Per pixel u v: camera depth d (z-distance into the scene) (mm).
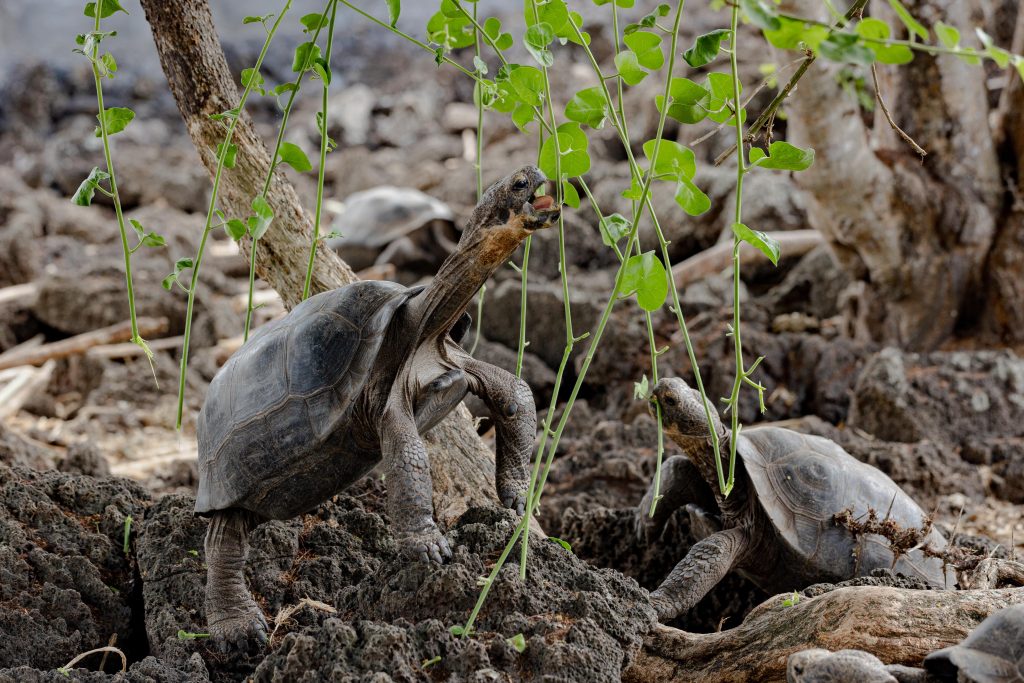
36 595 6430
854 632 5164
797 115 12336
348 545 6730
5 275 19219
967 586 6512
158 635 6203
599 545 8125
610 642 5215
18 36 33344
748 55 20969
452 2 5891
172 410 14203
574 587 5488
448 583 5250
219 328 16641
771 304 15523
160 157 25859
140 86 31609
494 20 6309
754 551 7105
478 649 4969
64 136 28453
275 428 5281
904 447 10914
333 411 5172
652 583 7855
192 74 7262
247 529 5914
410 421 5113
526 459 5707
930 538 7145
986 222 13133
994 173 13281
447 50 6387
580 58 27453
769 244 4891
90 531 7000
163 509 7008
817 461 7164
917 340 13500
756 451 7121
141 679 5398
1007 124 13438
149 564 6637
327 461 5355
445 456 7023
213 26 7367
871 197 12781
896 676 4773
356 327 5254
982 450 11141
